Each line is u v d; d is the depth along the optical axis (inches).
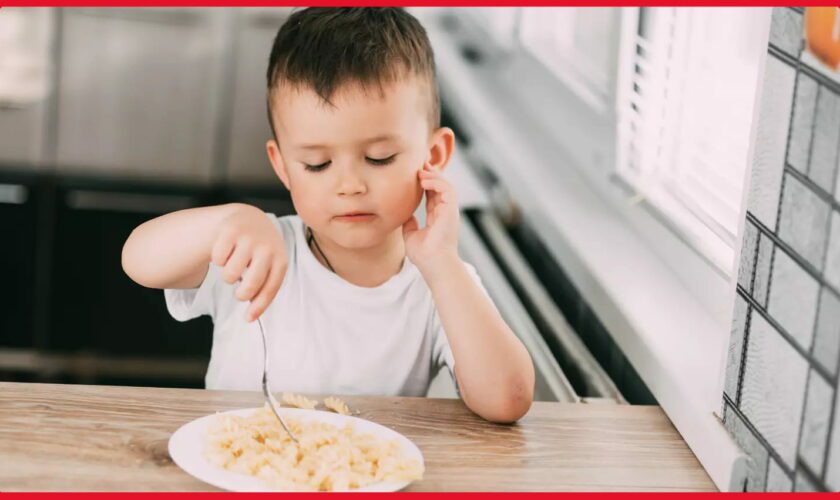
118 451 32.8
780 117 31.1
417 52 40.3
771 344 31.2
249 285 35.4
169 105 87.3
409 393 46.6
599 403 46.3
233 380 46.0
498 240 64.6
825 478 26.8
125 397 37.7
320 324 45.7
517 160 68.3
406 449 33.9
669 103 55.5
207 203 89.4
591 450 36.4
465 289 40.1
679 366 41.4
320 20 39.6
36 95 86.4
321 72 37.6
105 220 89.7
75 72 86.3
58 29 85.4
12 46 85.4
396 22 40.9
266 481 30.5
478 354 38.6
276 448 32.8
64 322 91.7
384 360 45.8
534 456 35.4
